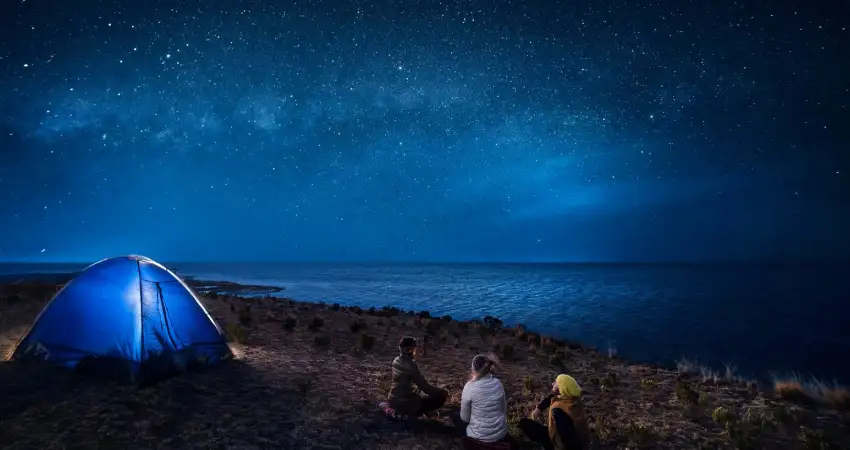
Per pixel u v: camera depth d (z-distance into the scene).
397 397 6.78
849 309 39.72
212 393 7.37
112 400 6.65
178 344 8.33
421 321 18.27
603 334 23.97
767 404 9.02
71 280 8.36
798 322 30.72
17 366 7.62
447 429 6.63
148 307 8.06
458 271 195.50
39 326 8.06
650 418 7.90
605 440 6.79
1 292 17.88
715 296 55.94
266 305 20.97
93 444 5.40
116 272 8.28
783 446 6.80
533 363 12.19
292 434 6.10
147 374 7.41
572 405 5.20
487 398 5.29
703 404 8.62
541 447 6.16
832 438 7.00
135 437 5.64
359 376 9.19
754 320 31.73
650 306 41.59
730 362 17.23
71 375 7.44
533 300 46.34
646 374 11.64
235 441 5.75
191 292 9.02
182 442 5.63
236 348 10.58
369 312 21.89
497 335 16.61
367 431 6.38
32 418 5.96
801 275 136.50
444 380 9.66
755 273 162.50
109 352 7.64
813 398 9.41
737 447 6.70
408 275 135.00
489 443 5.20
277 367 9.20
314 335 13.55
